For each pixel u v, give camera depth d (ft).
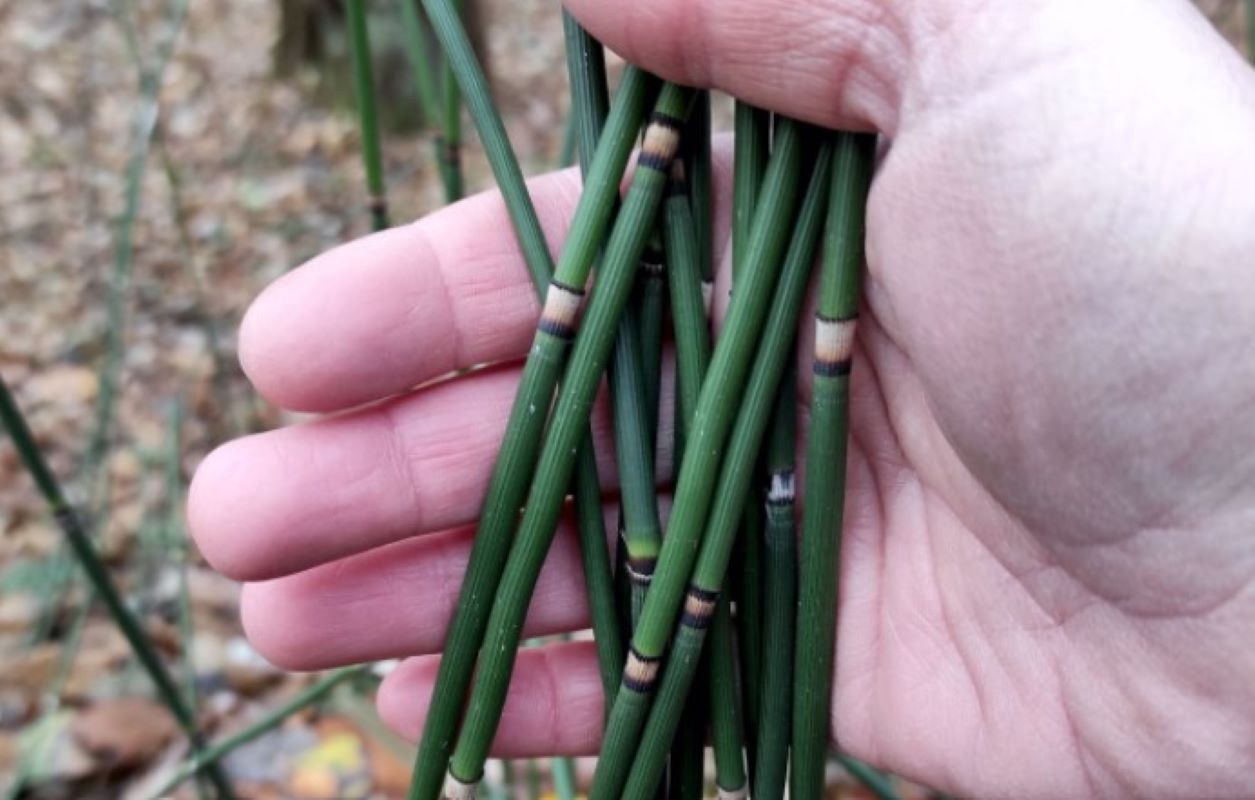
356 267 0.49
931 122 0.40
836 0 0.39
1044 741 0.49
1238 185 0.38
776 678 0.48
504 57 1.77
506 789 0.78
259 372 0.49
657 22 0.41
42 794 0.85
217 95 1.69
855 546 0.54
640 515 0.46
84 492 1.07
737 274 0.44
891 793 0.63
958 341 0.42
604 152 0.43
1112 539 0.43
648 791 0.46
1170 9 0.40
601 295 0.43
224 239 1.43
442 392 0.52
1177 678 0.44
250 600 0.54
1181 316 0.39
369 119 0.62
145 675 0.94
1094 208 0.39
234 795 0.72
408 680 0.56
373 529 0.51
